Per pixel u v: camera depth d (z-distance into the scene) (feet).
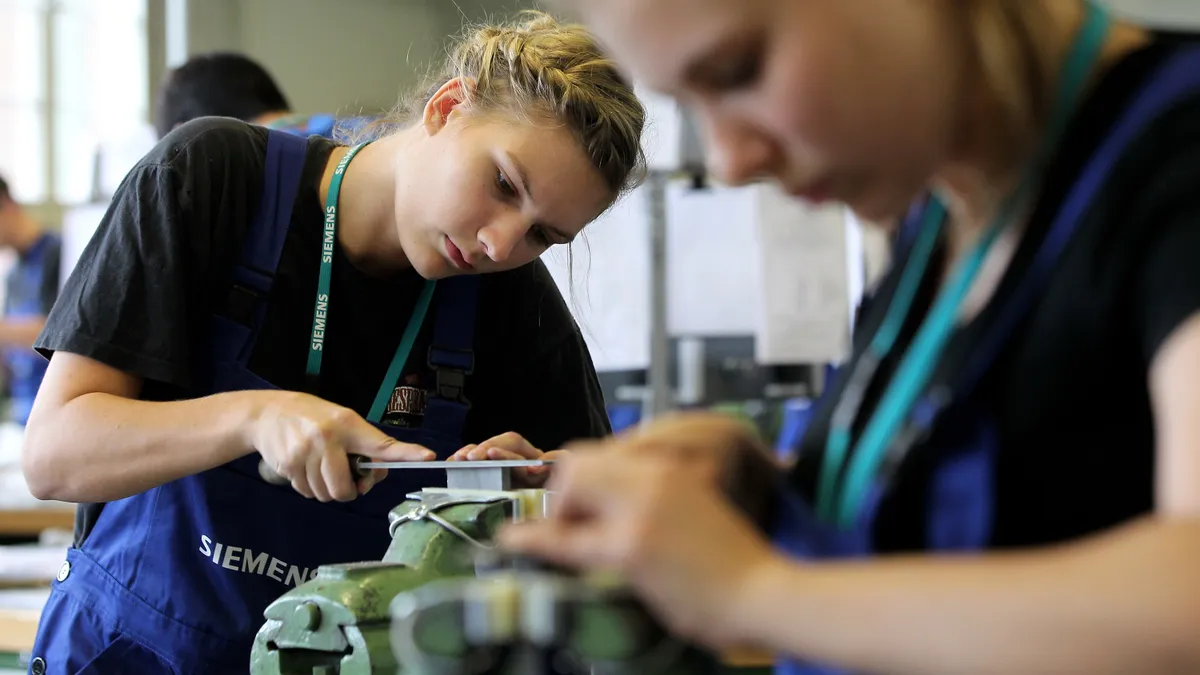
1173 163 1.72
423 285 4.95
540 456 4.01
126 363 4.02
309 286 4.63
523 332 5.20
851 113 1.83
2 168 18.67
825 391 2.74
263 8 16.96
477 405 5.23
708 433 2.25
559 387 5.31
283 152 4.67
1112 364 1.79
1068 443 1.86
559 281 6.52
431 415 4.86
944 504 2.00
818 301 8.91
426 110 4.52
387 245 4.71
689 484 1.74
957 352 2.03
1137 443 1.80
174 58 16.53
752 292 8.95
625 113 4.47
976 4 1.94
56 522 9.66
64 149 18.57
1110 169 1.81
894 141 1.88
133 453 3.91
